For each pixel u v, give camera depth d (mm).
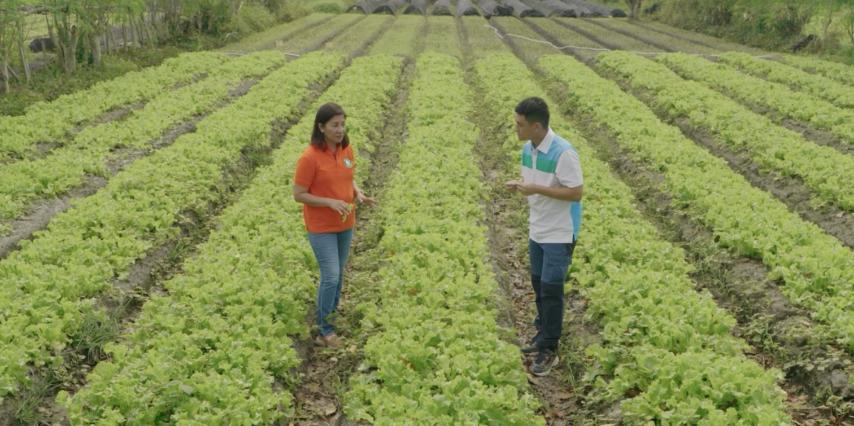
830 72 23750
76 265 8594
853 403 6586
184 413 5934
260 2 41344
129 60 24859
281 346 7016
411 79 23031
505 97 18719
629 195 11578
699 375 6168
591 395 6824
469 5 50188
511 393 6168
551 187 6648
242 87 20891
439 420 5820
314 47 30359
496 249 10281
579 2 54250
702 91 19266
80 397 6055
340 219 7391
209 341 7117
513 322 8367
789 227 9828
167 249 10055
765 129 15328
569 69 23094
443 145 13992
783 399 6566
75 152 13328
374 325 7777
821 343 7344
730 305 8844
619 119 16406
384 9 48969
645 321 7324
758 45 31812
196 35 31172
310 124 15828
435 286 8086
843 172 12219
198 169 12203
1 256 9602
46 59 22438
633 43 31984
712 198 10906
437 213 10500
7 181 11289
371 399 6332
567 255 6887
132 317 8523
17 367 6629
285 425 6527
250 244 9281
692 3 39625
